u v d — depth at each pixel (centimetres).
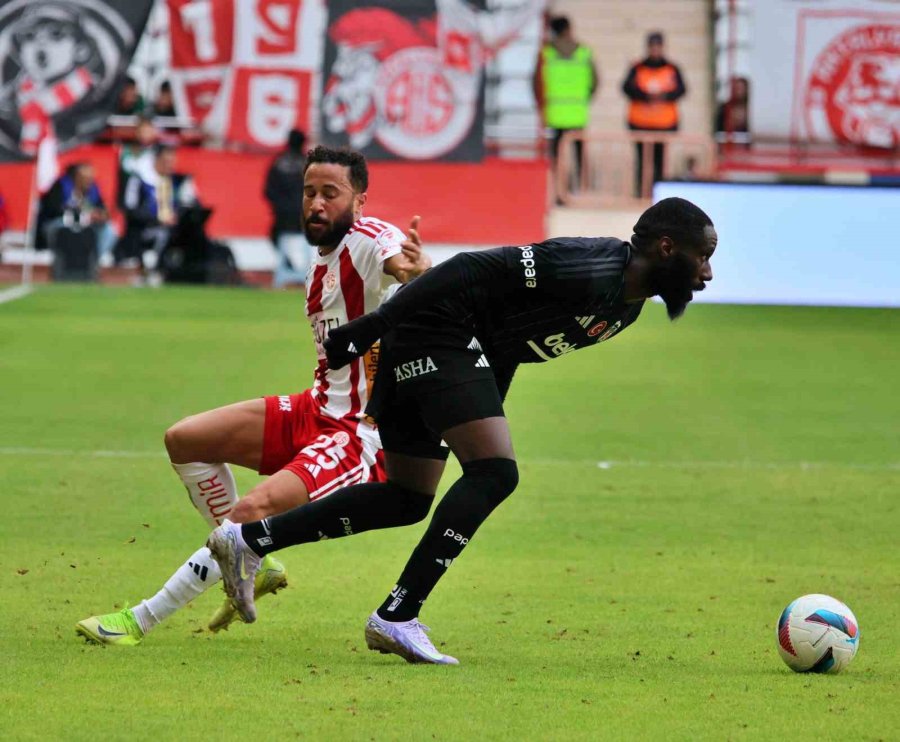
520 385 4869
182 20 7106
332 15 7081
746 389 4847
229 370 4959
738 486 3316
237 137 7162
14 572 2334
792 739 1477
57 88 7050
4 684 1652
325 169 1933
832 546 2700
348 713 1541
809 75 7262
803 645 1762
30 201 7106
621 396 4672
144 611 1877
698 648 1920
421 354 1734
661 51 7419
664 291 1734
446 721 1518
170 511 2908
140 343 5506
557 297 1708
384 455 1823
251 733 1466
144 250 7162
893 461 3662
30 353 5244
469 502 1733
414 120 7075
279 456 1964
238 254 7194
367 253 1917
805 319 6538
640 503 3106
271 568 1980
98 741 1438
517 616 2117
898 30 7194
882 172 7294
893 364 5434
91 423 3975
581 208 7425
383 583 2350
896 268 6700
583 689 1672
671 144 7638
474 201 7062
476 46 7031
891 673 1783
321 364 1981
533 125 7875
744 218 6719
